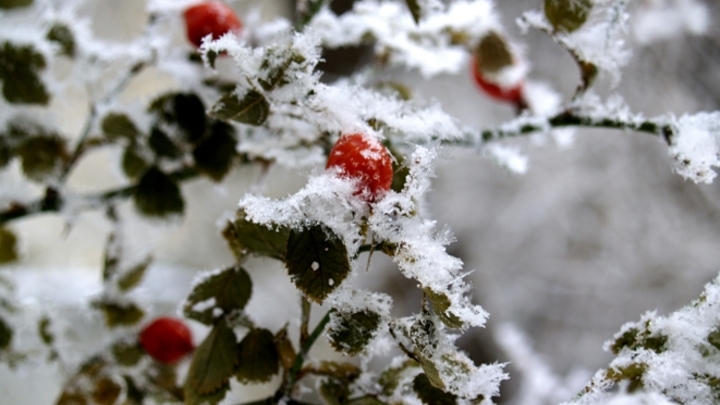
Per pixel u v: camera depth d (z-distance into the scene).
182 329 0.41
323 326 0.32
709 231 1.04
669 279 1.06
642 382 0.31
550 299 1.08
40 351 0.42
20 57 0.40
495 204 1.11
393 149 0.37
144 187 0.41
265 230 0.33
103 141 0.42
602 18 0.36
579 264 1.09
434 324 0.30
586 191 1.09
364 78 0.44
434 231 0.31
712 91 0.94
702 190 1.04
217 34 0.41
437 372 0.30
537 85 0.46
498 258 1.10
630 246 1.08
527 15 0.37
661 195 1.06
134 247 0.42
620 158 1.06
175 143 0.41
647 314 0.32
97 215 0.62
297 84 0.33
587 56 0.36
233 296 0.34
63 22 0.42
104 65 0.42
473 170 1.12
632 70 0.97
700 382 0.31
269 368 0.34
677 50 0.92
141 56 0.42
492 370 0.30
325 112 0.33
